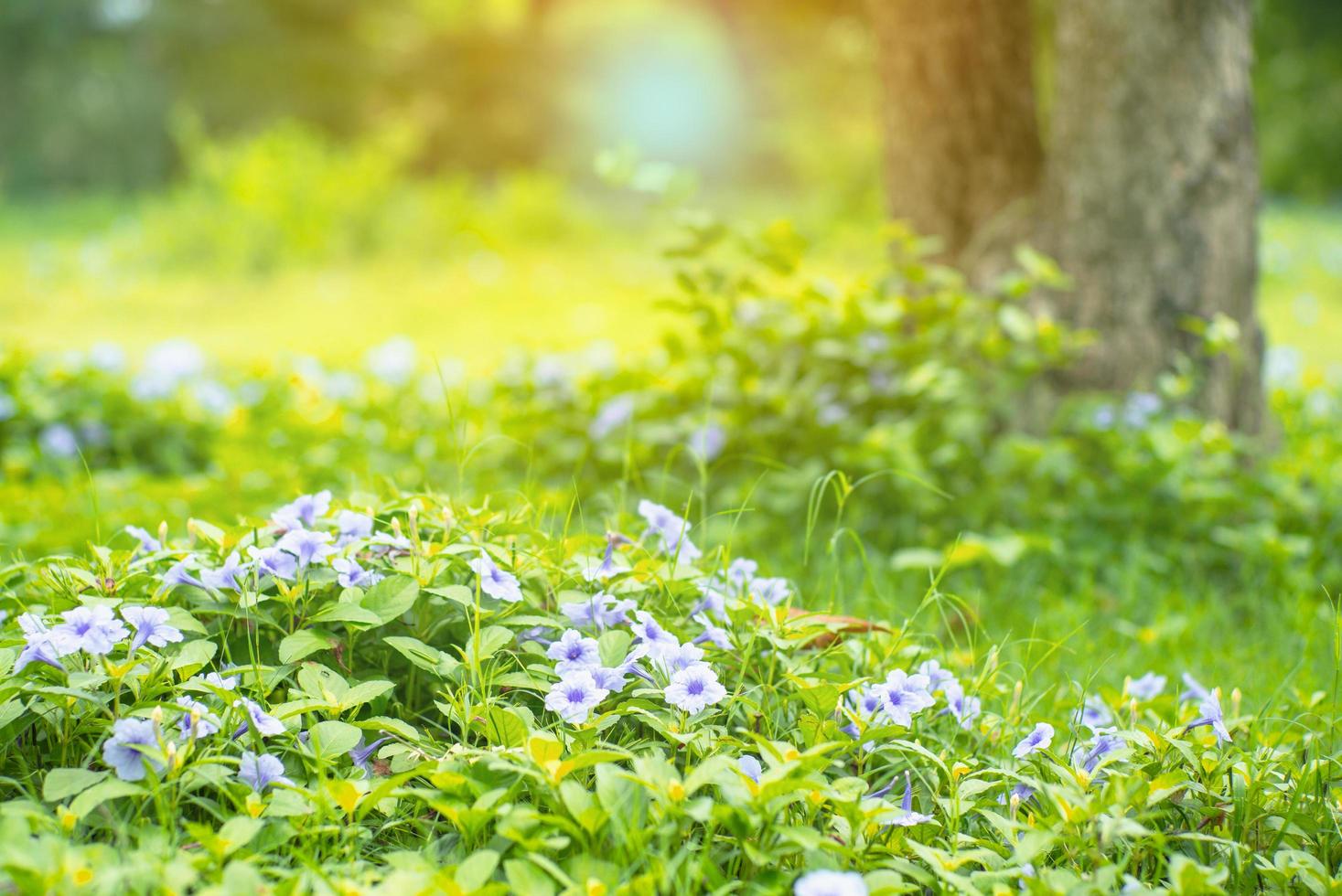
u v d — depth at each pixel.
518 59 28.61
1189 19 4.84
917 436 4.65
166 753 1.81
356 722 2.04
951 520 4.43
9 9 29.50
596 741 2.05
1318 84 23.81
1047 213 5.10
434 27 28.86
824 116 23.14
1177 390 4.49
